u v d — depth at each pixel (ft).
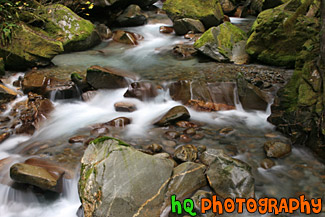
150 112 16.58
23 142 13.71
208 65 21.97
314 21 19.48
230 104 17.11
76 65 22.15
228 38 23.95
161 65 22.36
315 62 13.56
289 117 13.73
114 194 8.70
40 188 10.32
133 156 9.66
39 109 16.07
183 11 30.40
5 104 16.66
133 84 17.58
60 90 17.48
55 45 21.39
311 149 12.35
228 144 13.16
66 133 14.38
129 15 31.91
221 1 37.78
